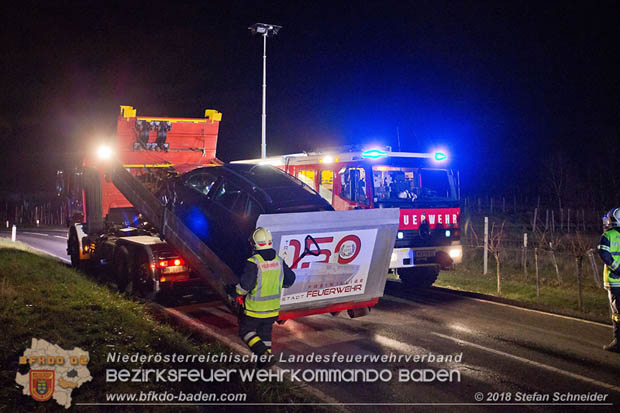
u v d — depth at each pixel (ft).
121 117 36.06
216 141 40.70
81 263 40.27
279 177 27.53
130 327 22.58
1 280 29.60
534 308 30.32
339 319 27.61
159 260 29.45
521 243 58.39
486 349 22.31
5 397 15.26
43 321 21.97
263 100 57.67
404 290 36.78
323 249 22.35
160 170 36.24
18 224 127.13
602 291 35.01
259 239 18.60
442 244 36.58
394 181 35.27
